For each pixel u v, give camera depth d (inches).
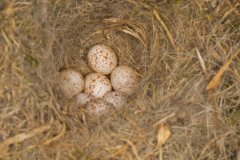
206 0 9.6
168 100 9.4
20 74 8.8
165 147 9.1
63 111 9.2
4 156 8.6
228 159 9.2
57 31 9.8
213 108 9.2
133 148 9.0
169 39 9.9
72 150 8.9
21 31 8.9
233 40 9.5
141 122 9.2
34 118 8.8
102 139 9.1
